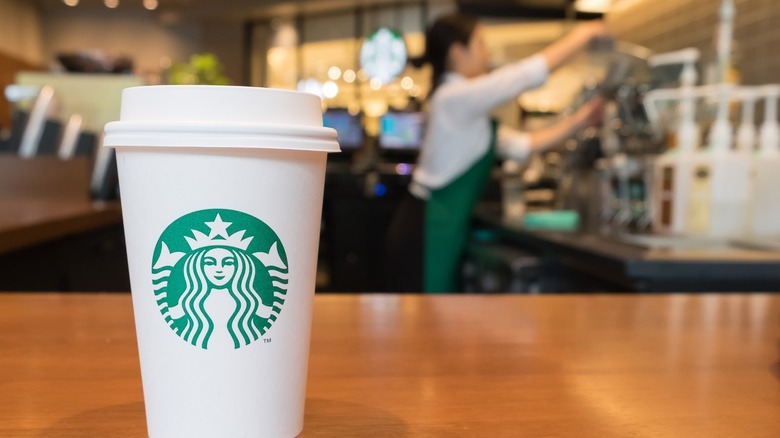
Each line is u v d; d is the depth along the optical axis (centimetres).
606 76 223
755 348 69
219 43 852
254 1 762
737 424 48
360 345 68
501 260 201
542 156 306
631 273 133
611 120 216
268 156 41
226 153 40
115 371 58
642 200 212
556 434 46
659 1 271
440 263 237
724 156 172
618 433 46
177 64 439
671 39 261
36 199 250
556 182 298
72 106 324
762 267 134
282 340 44
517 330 76
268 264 42
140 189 41
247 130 39
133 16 911
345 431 46
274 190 41
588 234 189
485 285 222
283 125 40
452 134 226
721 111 178
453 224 235
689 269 134
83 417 48
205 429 43
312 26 809
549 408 51
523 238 208
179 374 42
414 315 83
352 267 437
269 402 44
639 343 70
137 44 914
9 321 76
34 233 153
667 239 173
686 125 184
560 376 59
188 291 41
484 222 269
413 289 239
